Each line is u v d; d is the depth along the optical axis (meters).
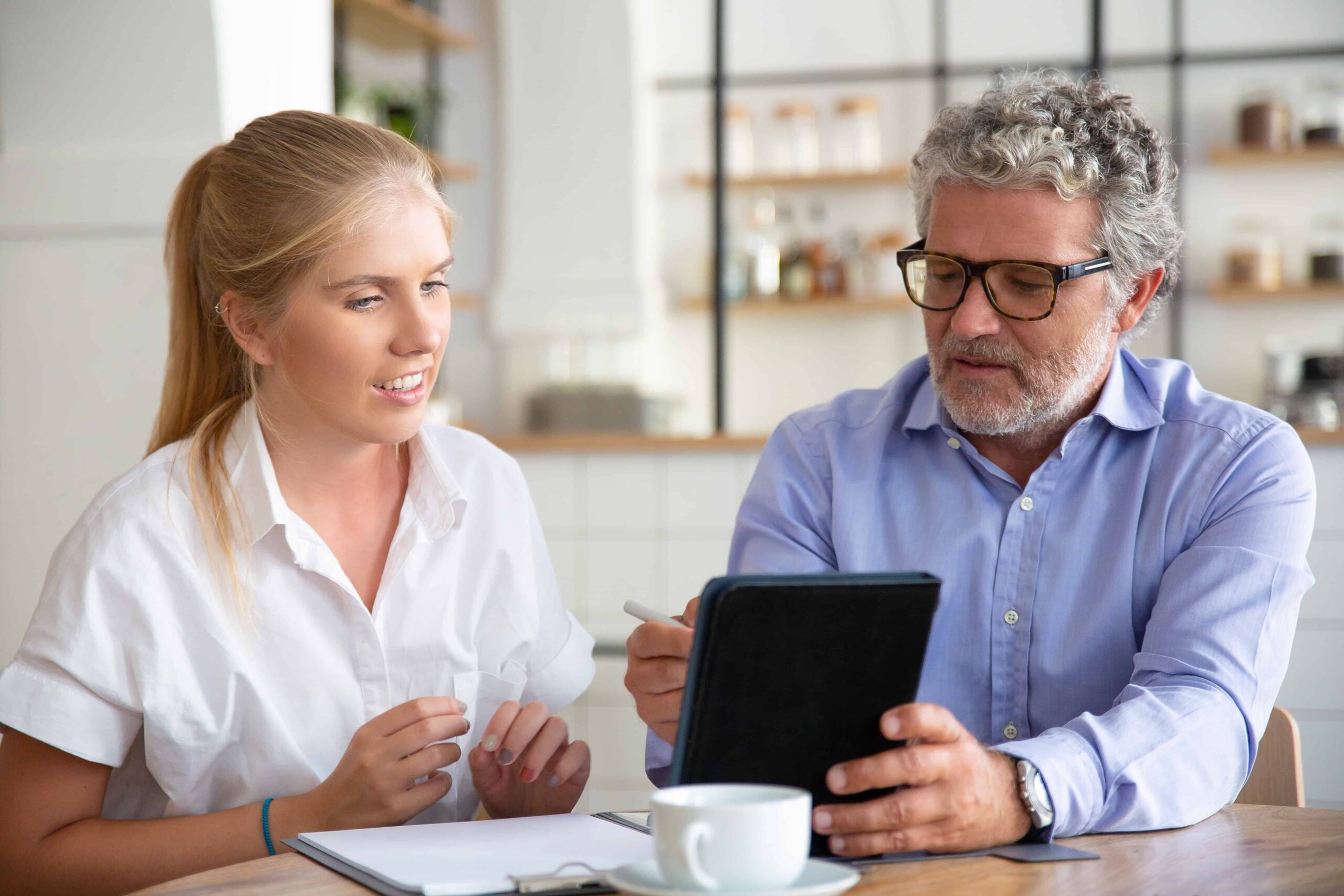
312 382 1.04
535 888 0.70
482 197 4.89
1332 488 2.66
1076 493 1.19
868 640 0.75
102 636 1.00
